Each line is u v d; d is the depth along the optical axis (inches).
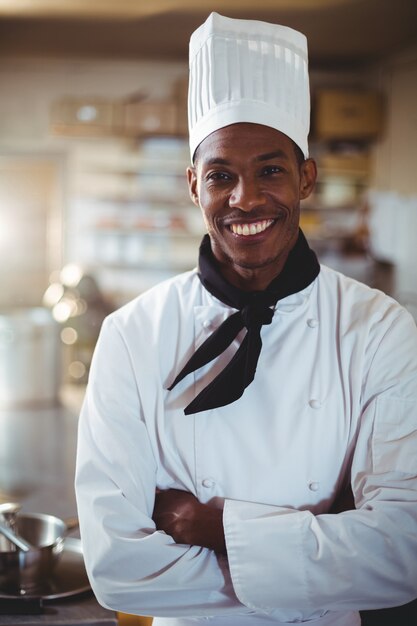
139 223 292.2
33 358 259.3
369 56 279.7
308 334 53.3
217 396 50.0
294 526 46.8
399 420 50.1
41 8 229.8
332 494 51.1
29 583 60.5
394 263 280.4
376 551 46.6
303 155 52.2
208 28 49.9
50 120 288.8
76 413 244.4
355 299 54.6
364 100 277.7
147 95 291.9
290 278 52.4
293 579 46.5
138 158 292.0
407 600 47.3
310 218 289.4
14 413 242.8
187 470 51.9
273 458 50.5
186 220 293.9
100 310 277.1
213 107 49.8
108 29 251.4
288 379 52.0
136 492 50.6
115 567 48.8
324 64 292.2
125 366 53.5
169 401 53.0
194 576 48.2
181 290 57.1
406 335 52.2
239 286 54.1
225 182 49.7
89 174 293.9
